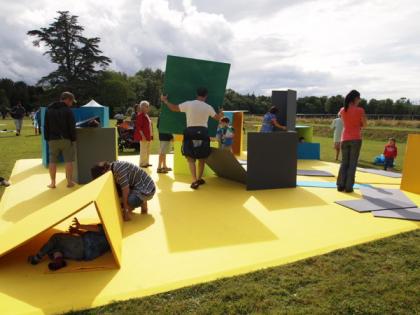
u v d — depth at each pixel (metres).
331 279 3.43
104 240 3.85
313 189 7.29
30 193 6.65
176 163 8.66
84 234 3.80
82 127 7.36
